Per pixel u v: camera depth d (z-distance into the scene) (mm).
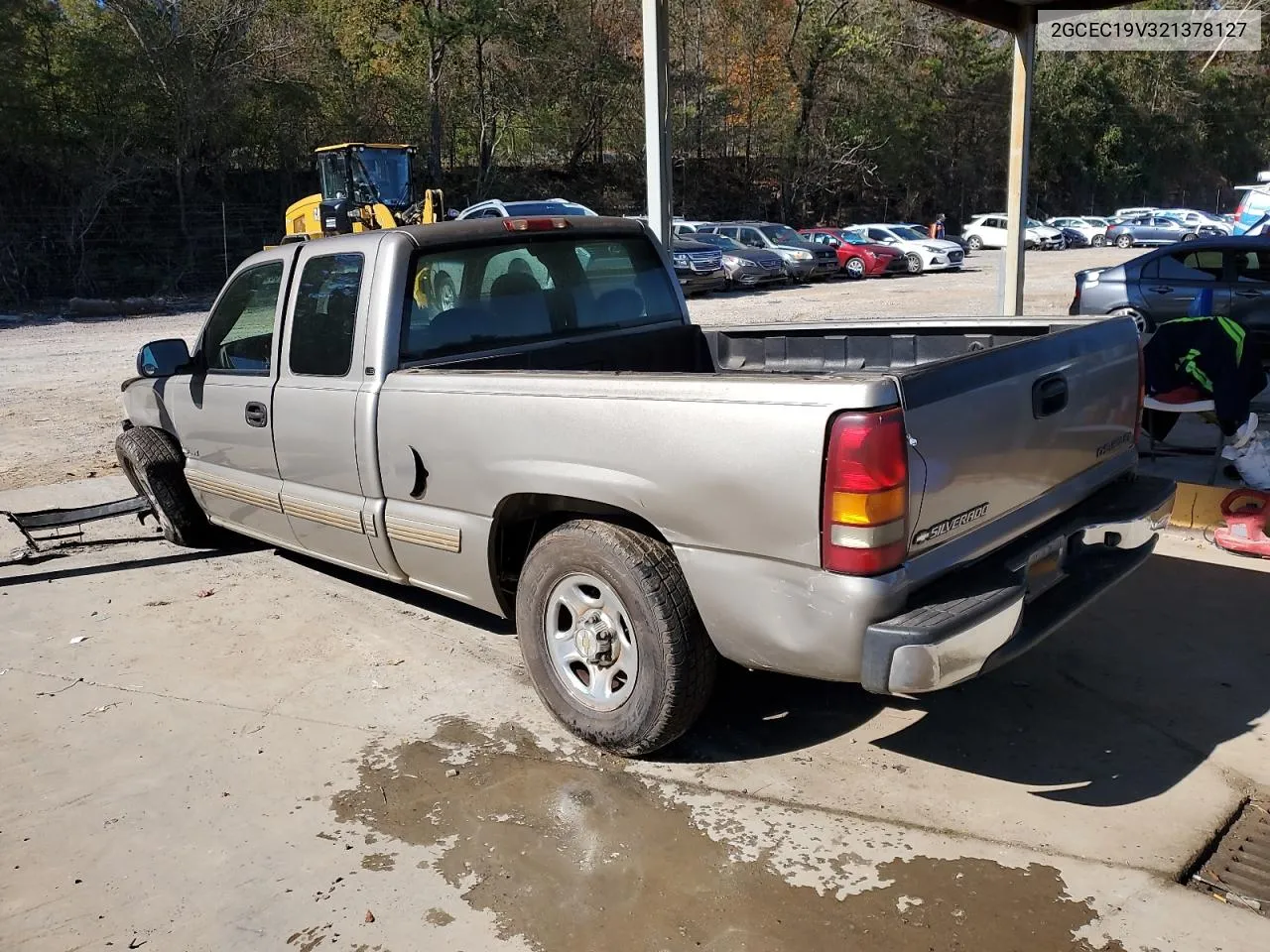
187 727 3949
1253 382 5621
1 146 28078
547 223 4621
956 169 55375
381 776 3551
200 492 5586
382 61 37562
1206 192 66438
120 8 30016
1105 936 2648
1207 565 5172
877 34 47719
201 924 2844
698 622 3307
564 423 3418
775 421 2906
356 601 5211
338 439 4332
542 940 2727
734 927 2736
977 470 3072
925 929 2697
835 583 2844
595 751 3664
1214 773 3373
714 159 48938
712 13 45844
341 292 4316
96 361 15672
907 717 3830
